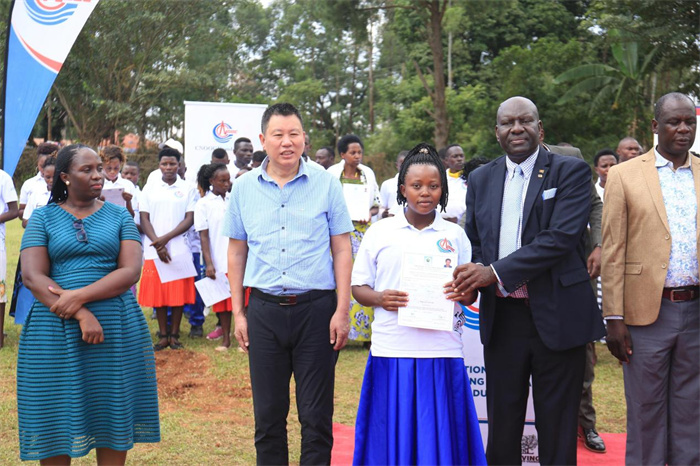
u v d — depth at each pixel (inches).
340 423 213.9
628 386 161.2
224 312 302.7
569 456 147.3
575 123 994.1
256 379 149.9
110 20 1098.7
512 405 151.3
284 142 146.7
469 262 150.3
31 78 302.5
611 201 159.2
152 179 299.9
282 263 147.9
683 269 153.9
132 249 152.0
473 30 1316.4
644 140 959.0
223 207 293.0
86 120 1179.3
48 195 297.9
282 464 151.4
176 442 195.8
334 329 149.0
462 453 144.6
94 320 142.5
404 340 145.3
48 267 147.1
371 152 1300.4
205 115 463.8
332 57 2044.8
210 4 1208.2
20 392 143.7
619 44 913.5
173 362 281.4
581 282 148.0
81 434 142.3
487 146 1064.8
